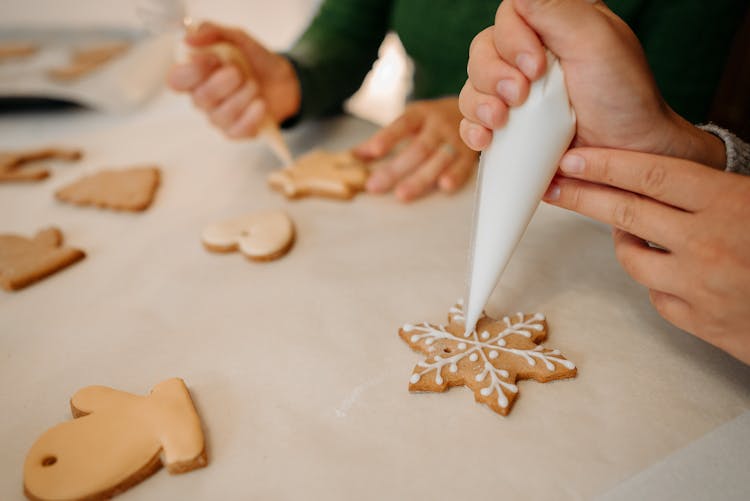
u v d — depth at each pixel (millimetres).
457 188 458
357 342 322
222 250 399
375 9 640
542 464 256
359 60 632
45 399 301
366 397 291
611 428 269
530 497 245
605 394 284
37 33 830
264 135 484
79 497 248
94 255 408
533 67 247
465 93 280
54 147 546
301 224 427
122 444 264
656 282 279
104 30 846
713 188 255
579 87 255
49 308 361
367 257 387
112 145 556
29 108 680
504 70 255
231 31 490
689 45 465
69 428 271
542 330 314
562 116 260
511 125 263
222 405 292
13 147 595
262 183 482
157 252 406
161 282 378
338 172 465
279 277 375
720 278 256
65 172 515
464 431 272
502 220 279
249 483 258
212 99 467
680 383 288
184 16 490
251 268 385
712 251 257
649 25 476
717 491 241
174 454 261
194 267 390
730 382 287
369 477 256
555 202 302
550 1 239
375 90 1114
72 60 703
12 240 412
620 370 296
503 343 308
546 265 365
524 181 270
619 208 279
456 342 311
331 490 253
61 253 397
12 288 375
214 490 256
